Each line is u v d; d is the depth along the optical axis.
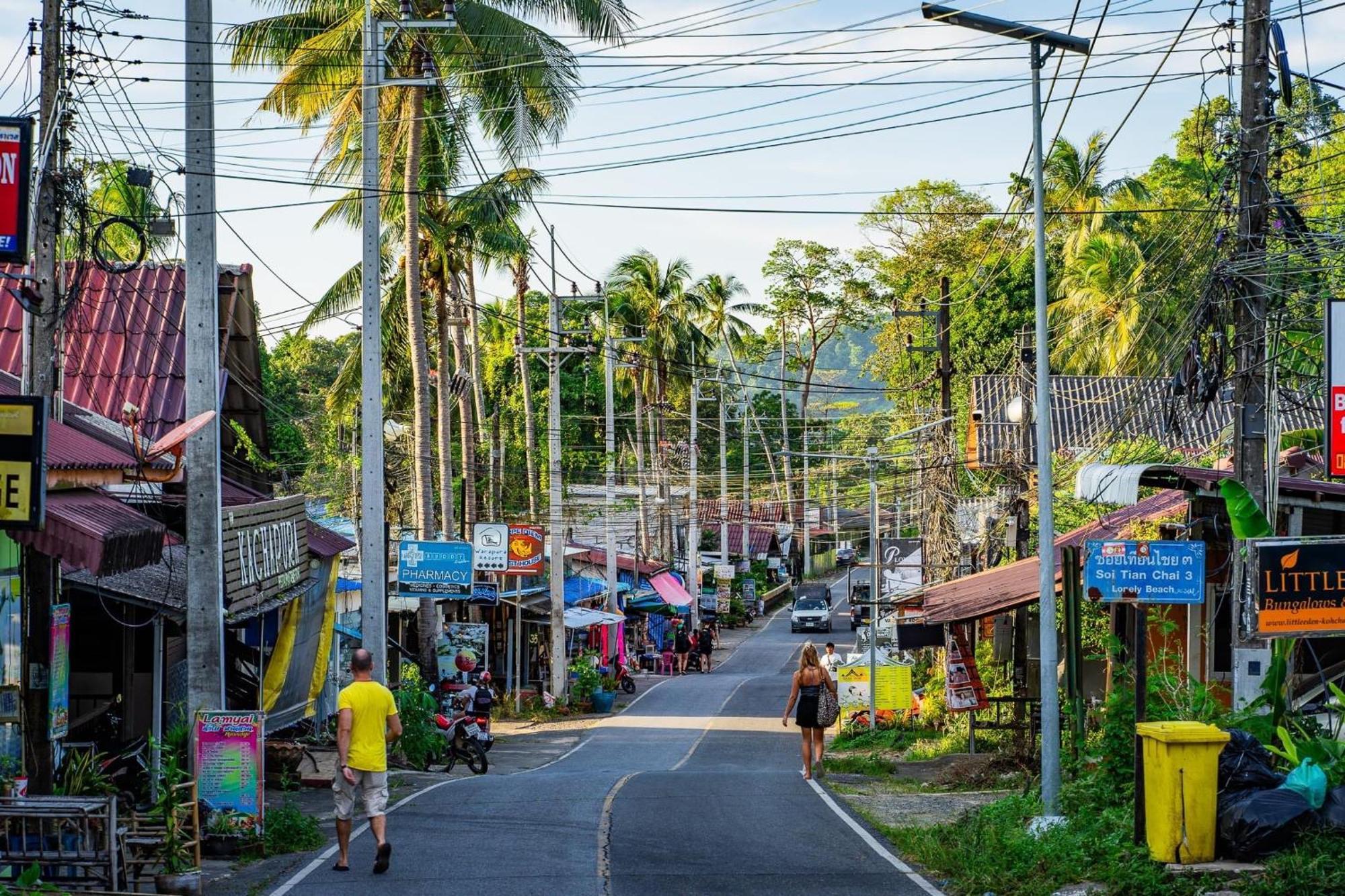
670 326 64.62
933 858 12.54
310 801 18.16
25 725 13.19
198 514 13.98
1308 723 14.95
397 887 11.46
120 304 22.50
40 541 11.98
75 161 14.51
